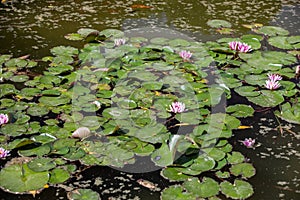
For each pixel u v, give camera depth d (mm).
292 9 3002
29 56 2219
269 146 1628
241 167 1493
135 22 2689
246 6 3039
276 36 2512
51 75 2023
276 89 1971
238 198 1354
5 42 2361
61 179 1414
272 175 1479
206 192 1362
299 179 1465
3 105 1781
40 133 1627
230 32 2576
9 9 2840
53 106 1788
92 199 1334
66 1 3027
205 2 3102
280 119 1786
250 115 1783
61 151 1529
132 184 1416
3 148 1536
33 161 1481
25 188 1361
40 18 2701
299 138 1676
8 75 2025
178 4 3045
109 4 2992
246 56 2277
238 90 1958
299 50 2354
